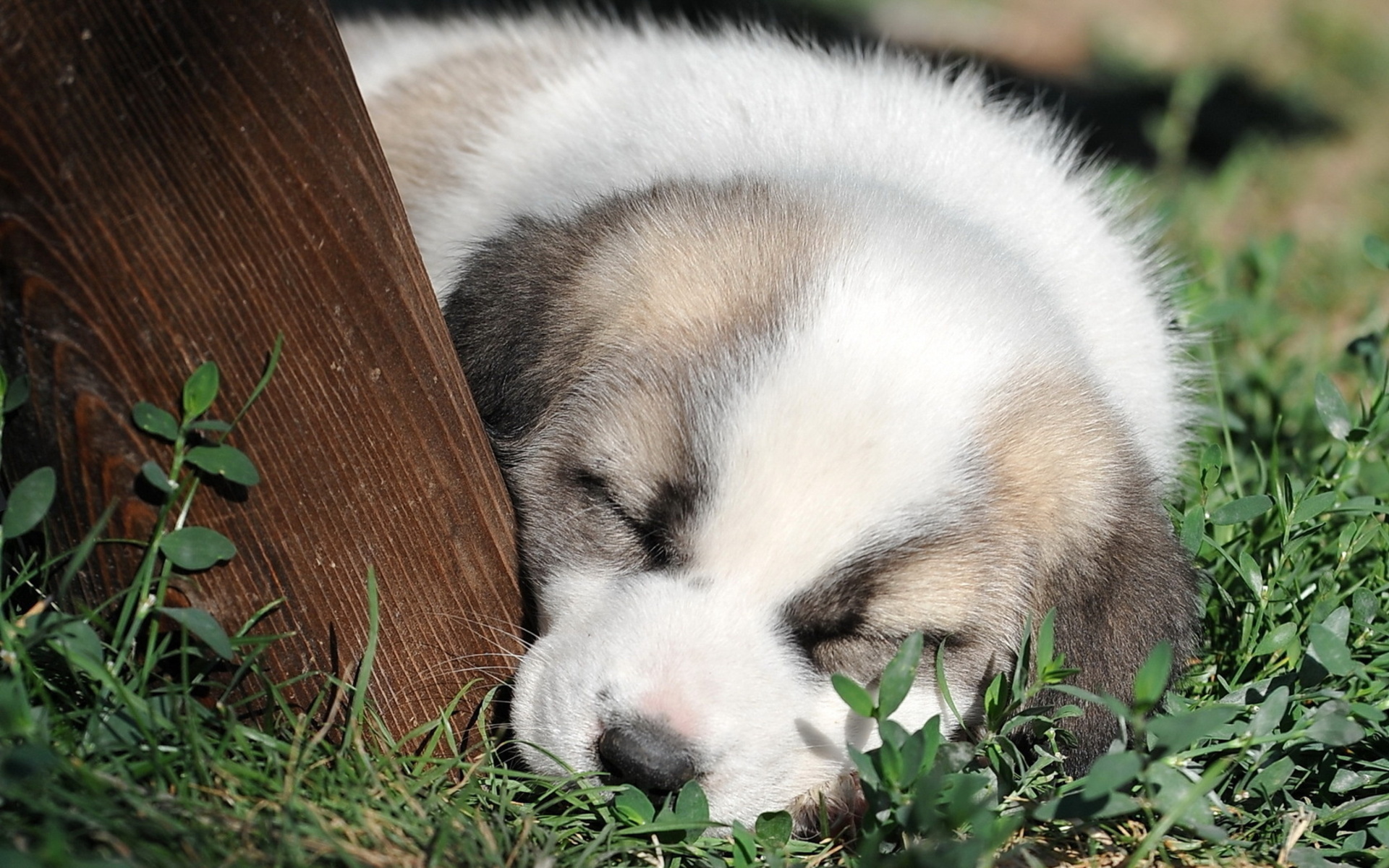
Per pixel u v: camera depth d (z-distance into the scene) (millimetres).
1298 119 16328
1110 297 6715
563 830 4648
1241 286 9594
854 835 4926
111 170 3873
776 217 5691
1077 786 4559
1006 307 5520
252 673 4477
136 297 4008
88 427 4105
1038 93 9867
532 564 5367
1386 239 11977
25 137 3746
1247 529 6406
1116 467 5566
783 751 5059
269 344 4234
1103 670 5340
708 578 5066
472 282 5973
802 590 5012
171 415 4137
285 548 4430
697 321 5367
